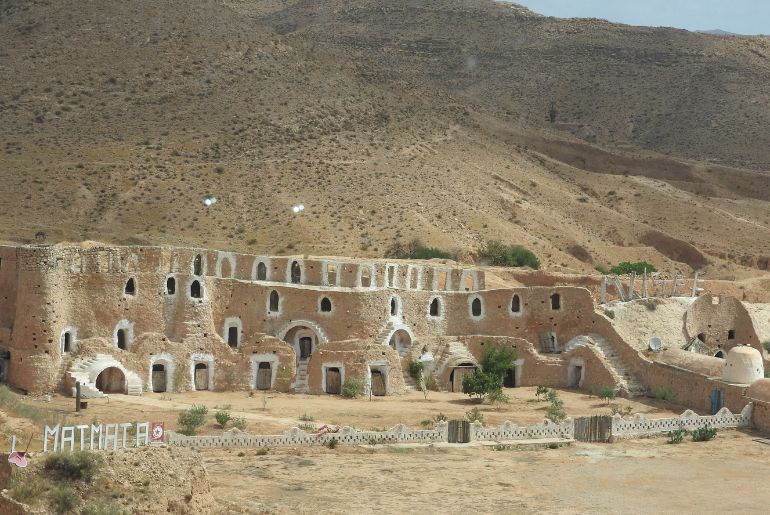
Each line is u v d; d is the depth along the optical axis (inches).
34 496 1569.9
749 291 4126.5
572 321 3366.1
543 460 2331.4
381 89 7455.7
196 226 4874.5
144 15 6909.5
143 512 1624.0
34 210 4800.7
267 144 5866.1
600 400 3031.5
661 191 7721.5
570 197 6904.5
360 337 3139.8
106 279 2989.7
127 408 2623.0
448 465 2237.9
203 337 3080.7
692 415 2647.6
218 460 2182.6
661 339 3344.0
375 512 1877.5
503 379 3218.5
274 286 3189.0
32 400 2687.0
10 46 6471.5
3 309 2940.5
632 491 2106.3
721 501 2060.8
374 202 5398.6
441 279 3464.6
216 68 6589.6
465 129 7524.6
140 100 6077.8
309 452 2282.2
